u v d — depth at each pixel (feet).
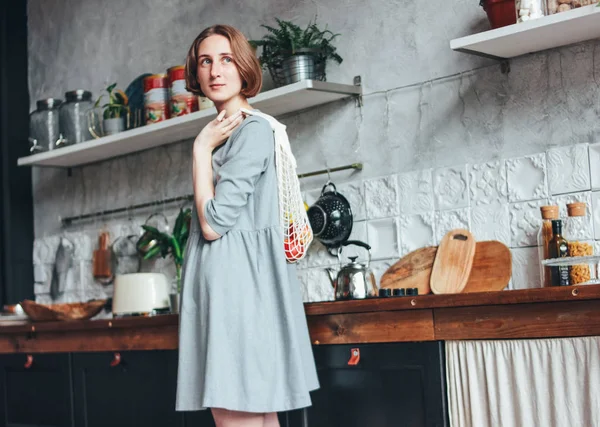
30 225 15.23
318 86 9.91
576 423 6.85
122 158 13.66
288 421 8.87
